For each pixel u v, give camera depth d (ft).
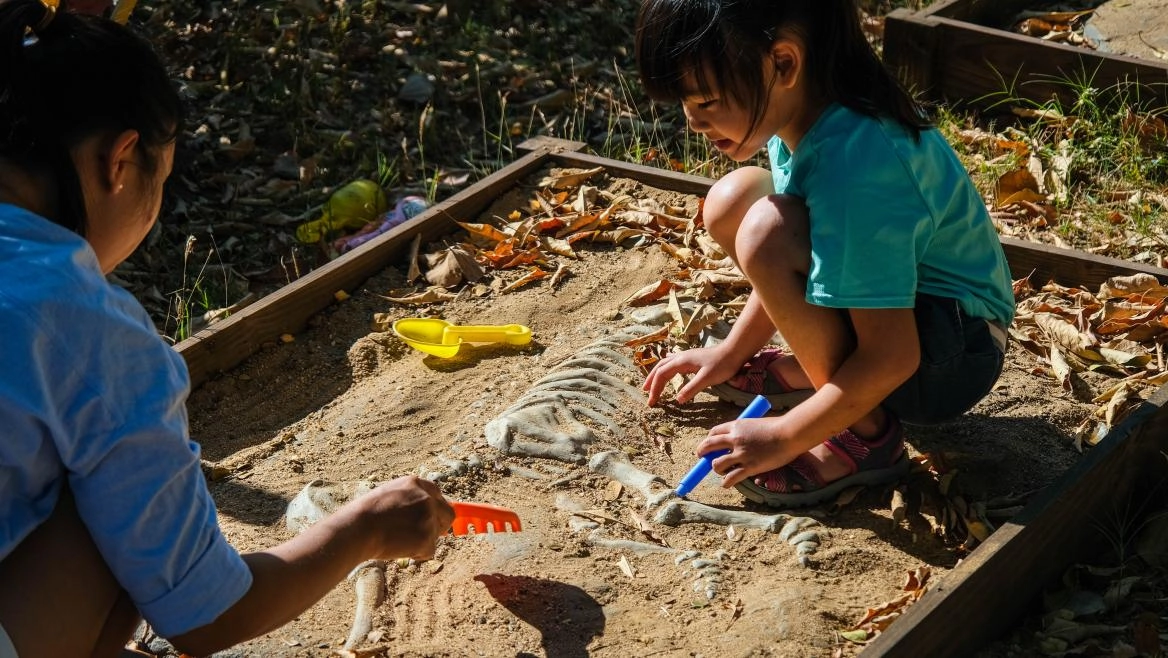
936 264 8.02
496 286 11.57
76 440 5.11
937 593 6.89
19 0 5.19
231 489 8.92
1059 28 17.51
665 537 8.20
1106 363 9.92
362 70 17.42
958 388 8.26
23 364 4.90
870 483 8.51
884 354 7.59
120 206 5.55
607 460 8.88
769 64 7.30
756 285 7.92
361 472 9.01
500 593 7.68
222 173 15.30
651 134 16.19
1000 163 13.89
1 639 5.15
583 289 11.46
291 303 10.94
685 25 7.16
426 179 15.21
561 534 8.21
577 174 13.14
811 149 7.65
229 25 17.70
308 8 18.01
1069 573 8.07
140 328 5.31
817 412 7.82
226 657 7.22
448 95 16.93
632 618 7.47
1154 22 16.90
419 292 11.56
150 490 5.28
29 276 4.99
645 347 10.32
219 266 13.62
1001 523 8.25
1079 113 14.71
